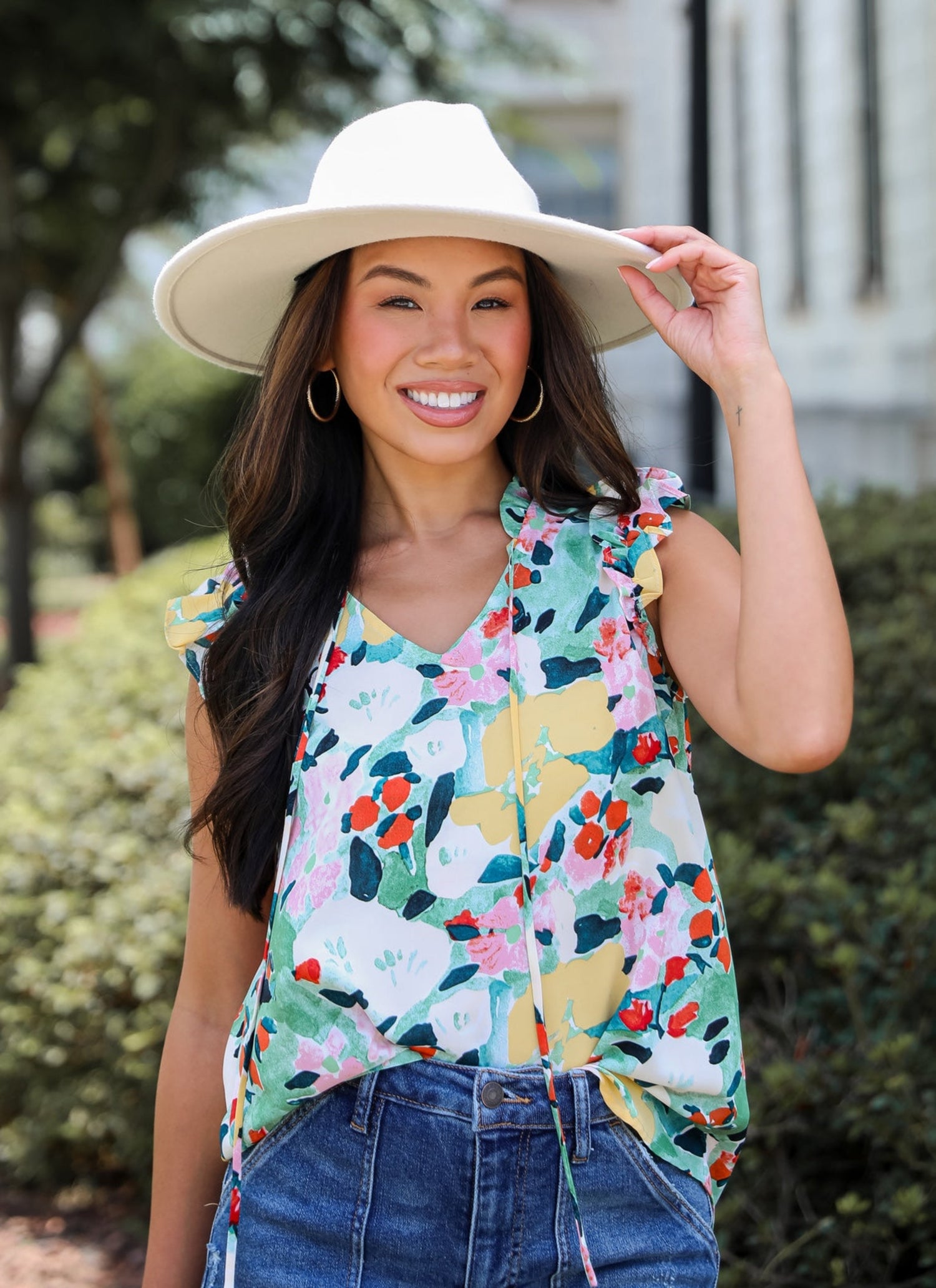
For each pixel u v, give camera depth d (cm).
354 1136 153
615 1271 149
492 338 164
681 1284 150
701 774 333
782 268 1276
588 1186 149
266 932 180
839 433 1133
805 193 1208
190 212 1068
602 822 152
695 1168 155
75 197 1087
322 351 171
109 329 1836
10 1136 389
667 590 160
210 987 180
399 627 165
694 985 154
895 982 250
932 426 942
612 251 165
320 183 167
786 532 144
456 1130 148
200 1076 179
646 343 1505
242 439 177
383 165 162
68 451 2278
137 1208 368
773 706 141
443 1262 149
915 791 307
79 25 814
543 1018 148
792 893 268
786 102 1238
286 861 159
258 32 858
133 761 403
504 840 152
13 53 859
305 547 171
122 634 541
